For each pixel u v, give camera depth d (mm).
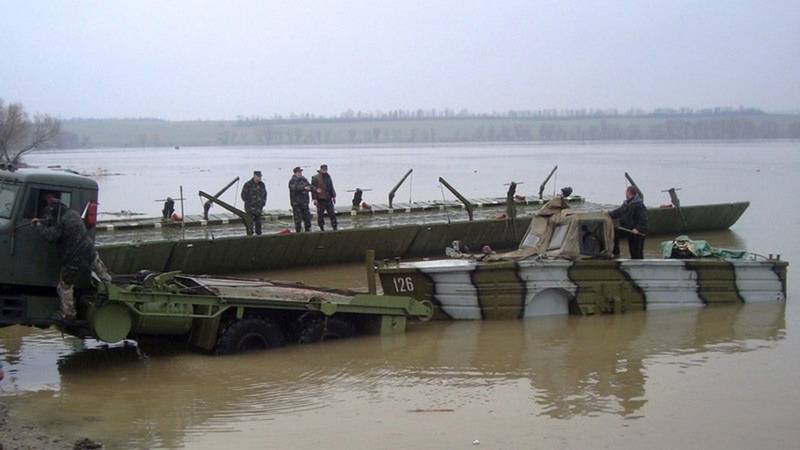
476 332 15422
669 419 10742
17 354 13984
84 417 10828
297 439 10070
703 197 46094
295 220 23578
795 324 15953
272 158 142625
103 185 66562
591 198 46562
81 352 14078
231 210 22422
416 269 16234
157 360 13547
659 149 165375
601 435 10195
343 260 23547
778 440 10039
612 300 16766
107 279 12945
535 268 16328
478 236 25391
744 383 12242
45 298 12672
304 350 14109
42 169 13367
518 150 179250
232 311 13898
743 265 17750
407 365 13273
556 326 15836
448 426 10508
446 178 69188
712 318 16469
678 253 18078
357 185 60594
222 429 10406
